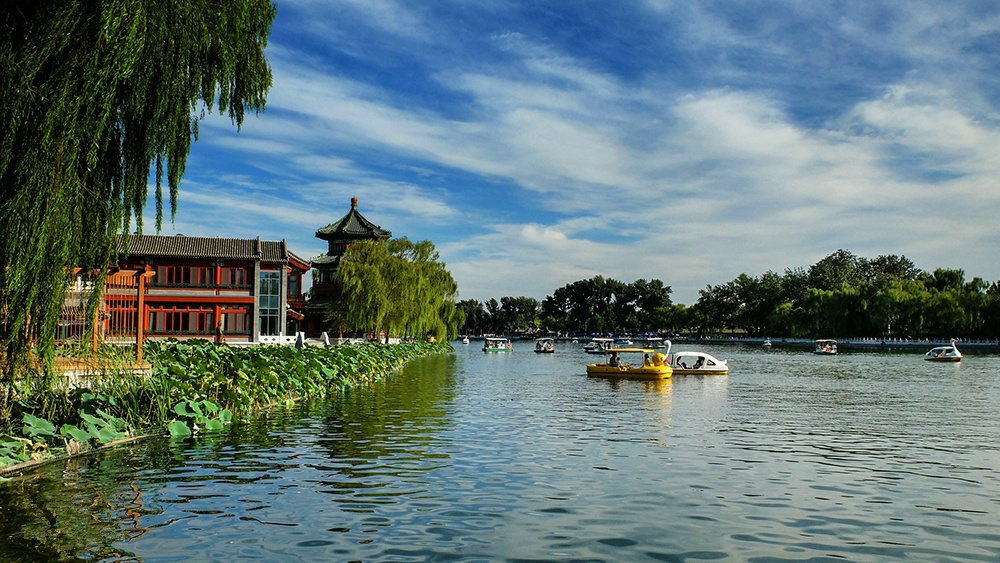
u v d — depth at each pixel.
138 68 12.25
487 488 13.04
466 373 49.78
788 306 136.75
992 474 15.15
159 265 57.91
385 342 72.75
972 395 34.72
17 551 9.09
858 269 162.62
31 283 11.64
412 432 19.56
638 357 89.12
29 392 13.92
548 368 59.28
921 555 9.69
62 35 11.24
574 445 18.17
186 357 22.62
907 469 15.62
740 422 23.55
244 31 14.80
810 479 14.42
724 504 12.21
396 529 10.36
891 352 96.62
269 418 21.89
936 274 120.00
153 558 8.91
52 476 13.20
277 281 61.03
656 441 19.12
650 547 9.79
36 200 11.23
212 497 11.94
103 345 18.59
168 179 14.09
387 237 86.31
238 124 15.55
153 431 17.84
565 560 9.19
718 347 121.62
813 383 42.69
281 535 9.96
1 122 11.24
